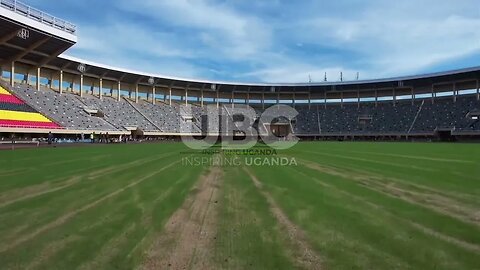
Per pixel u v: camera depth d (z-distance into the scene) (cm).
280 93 7662
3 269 382
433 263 387
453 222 551
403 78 6531
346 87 7219
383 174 1142
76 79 5716
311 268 377
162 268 382
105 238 481
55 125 4228
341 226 532
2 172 1182
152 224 550
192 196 776
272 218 584
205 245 452
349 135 6712
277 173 1185
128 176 1097
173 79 6512
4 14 3275
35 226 539
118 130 5156
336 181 995
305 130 7025
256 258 407
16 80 4750
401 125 6494
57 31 3794
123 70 5797
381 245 446
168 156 1967
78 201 718
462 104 6291
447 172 1182
